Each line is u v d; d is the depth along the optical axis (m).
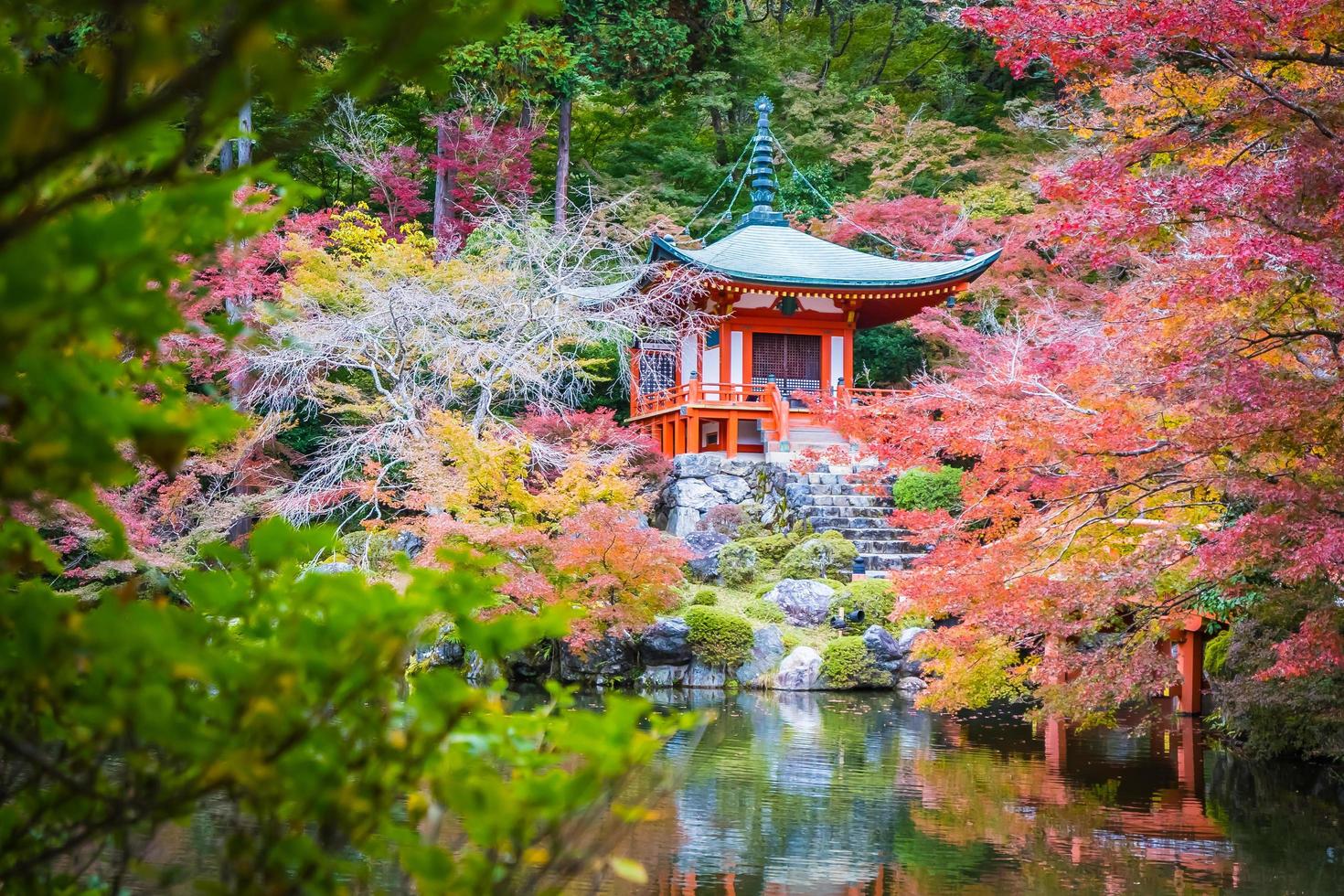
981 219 26.73
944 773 9.95
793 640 17.02
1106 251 7.75
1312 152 6.83
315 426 22.17
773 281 22.58
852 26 36.22
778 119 33.56
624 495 13.80
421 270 16.94
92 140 1.04
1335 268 6.25
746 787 9.18
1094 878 6.73
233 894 1.41
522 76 23.38
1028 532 8.84
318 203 27.12
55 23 1.41
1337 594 7.70
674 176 31.23
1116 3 7.46
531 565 13.47
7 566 1.59
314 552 1.60
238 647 1.55
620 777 1.53
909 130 29.62
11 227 1.05
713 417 23.67
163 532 14.33
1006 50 7.66
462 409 18.77
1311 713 10.32
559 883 1.53
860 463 22.28
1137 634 8.61
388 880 3.26
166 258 1.18
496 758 1.70
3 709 1.48
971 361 19.44
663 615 16.77
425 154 26.66
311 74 1.15
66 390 1.10
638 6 25.64
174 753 1.41
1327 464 6.79
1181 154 7.99
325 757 1.40
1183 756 11.03
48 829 1.54
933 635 9.35
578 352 23.20
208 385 1.58
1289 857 7.29
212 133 1.30
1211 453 7.52
